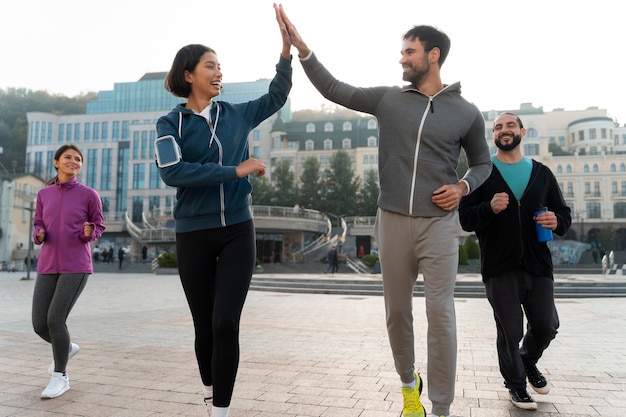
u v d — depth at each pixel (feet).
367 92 9.22
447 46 8.99
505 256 10.41
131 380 13.06
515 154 11.14
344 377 13.41
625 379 13.24
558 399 11.20
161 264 96.58
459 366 15.07
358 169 239.30
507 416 9.93
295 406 10.62
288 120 312.50
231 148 8.89
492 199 10.31
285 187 202.18
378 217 9.21
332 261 99.86
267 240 123.85
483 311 32.91
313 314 30.50
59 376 11.78
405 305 8.91
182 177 7.93
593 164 232.12
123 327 24.09
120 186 245.45
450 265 8.52
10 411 10.32
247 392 11.82
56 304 11.84
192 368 14.58
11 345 18.69
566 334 22.16
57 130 259.80
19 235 159.94
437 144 8.65
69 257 12.09
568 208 11.05
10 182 156.76
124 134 254.06
